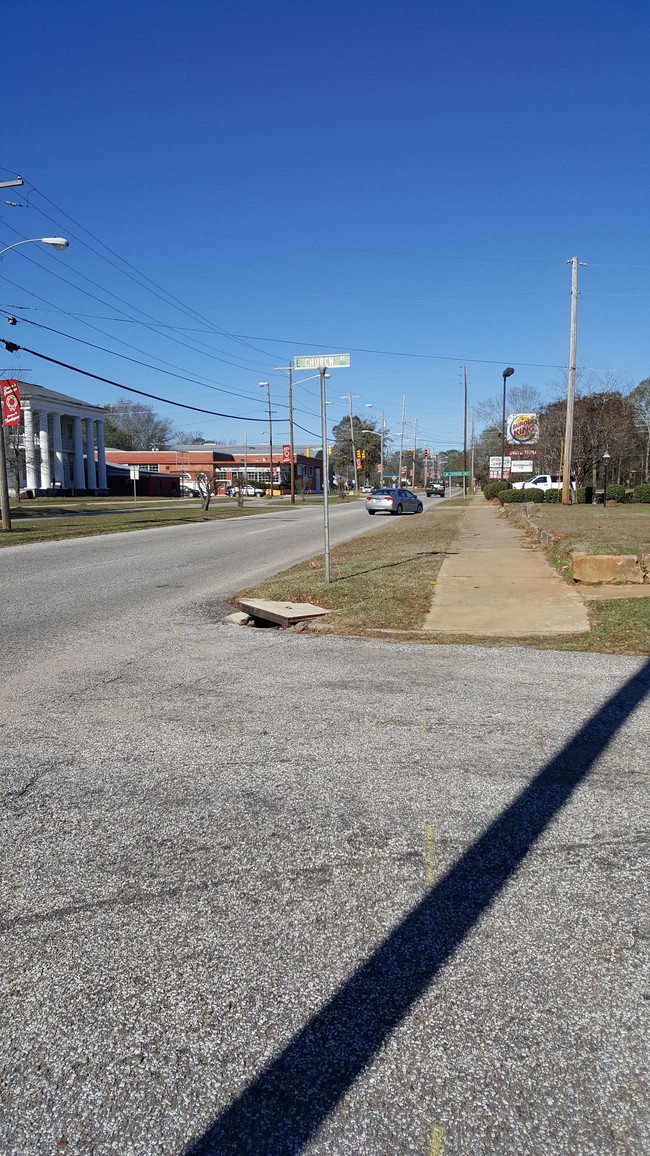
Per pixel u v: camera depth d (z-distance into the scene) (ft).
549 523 65.72
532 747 14.60
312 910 9.31
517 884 9.84
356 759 14.10
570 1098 6.59
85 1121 6.46
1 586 39.19
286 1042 7.24
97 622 29.09
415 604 30.12
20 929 9.04
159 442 445.37
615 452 165.48
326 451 35.68
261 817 11.77
